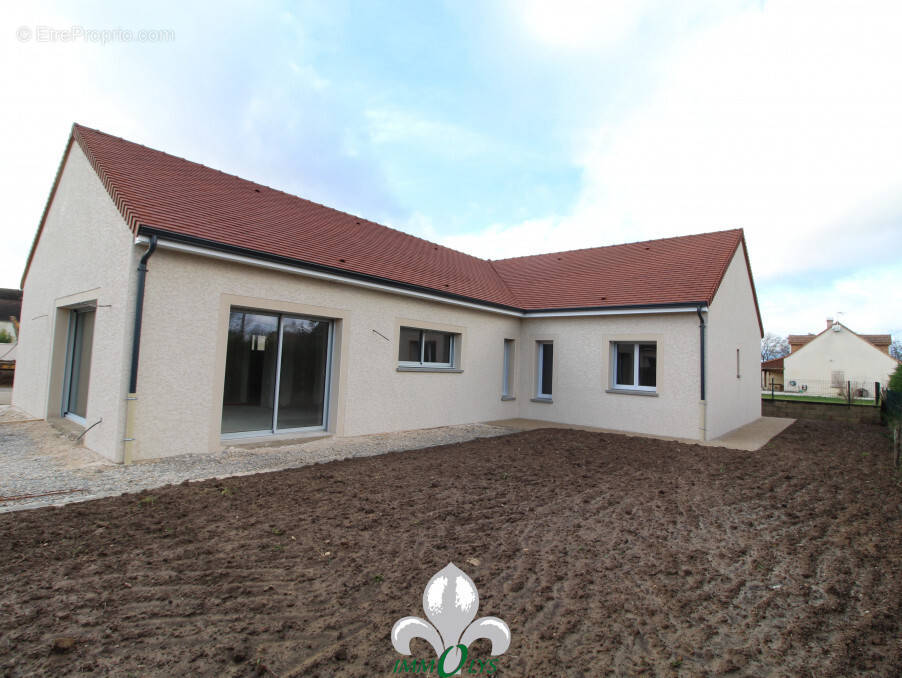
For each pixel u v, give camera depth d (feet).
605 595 10.91
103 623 8.81
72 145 31.71
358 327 31.60
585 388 41.83
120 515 14.71
